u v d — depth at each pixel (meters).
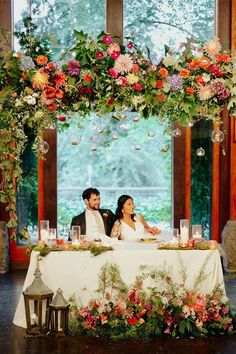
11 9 8.01
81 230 6.22
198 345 4.98
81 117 5.36
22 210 8.22
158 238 6.04
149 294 5.38
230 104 5.09
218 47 5.10
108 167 13.30
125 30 8.20
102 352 4.81
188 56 5.14
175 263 5.39
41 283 5.25
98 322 5.29
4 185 4.88
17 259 8.20
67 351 4.83
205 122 8.32
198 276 5.39
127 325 5.24
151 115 5.22
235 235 8.04
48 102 4.92
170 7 8.27
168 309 5.29
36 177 8.23
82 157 13.30
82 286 5.36
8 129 4.89
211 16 8.29
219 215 8.37
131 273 5.38
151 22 8.24
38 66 4.98
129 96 5.00
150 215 11.30
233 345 4.98
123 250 5.39
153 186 13.26
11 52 4.96
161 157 13.12
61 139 12.97
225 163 8.31
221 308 5.37
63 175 13.23
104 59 4.97
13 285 7.15
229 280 7.29
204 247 5.47
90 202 6.33
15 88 4.92
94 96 5.08
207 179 8.38
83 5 8.20
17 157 4.90
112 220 6.42
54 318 5.25
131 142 13.09
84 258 5.37
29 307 5.26
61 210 10.66
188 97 5.04
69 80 4.94
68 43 8.16
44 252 5.35
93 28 8.22
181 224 5.56
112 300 5.36
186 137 8.34
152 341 5.09
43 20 8.14
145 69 5.05
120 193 11.58
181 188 8.36
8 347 4.92
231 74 5.06
